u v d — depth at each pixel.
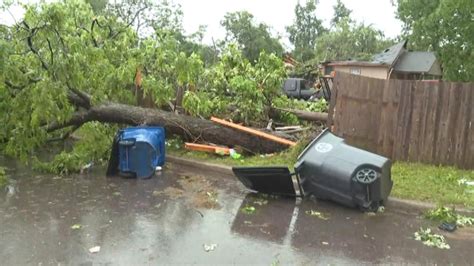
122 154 7.52
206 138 9.33
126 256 4.18
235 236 4.82
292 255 4.34
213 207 5.89
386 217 5.63
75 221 5.18
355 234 4.99
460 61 28.45
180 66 9.12
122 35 9.66
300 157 6.19
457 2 23.81
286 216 5.58
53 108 7.48
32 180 7.21
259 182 6.34
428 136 7.77
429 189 6.39
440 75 38.09
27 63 7.92
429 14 30.34
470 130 7.51
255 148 9.24
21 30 7.93
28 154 9.24
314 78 29.23
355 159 5.83
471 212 5.64
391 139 8.01
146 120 9.12
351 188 5.75
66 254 4.20
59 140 9.45
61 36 8.06
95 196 6.31
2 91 7.78
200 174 7.90
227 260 4.16
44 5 7.72
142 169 7.50
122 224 5.11
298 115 10.45
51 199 6.11
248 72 10.36
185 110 10.00
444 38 29.22
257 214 5.63
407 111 7.88
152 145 7.53
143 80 9.30
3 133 8.06
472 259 4.36
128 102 10.20
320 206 6.05
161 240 4.62
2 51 7.07
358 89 8.02
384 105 8.00
